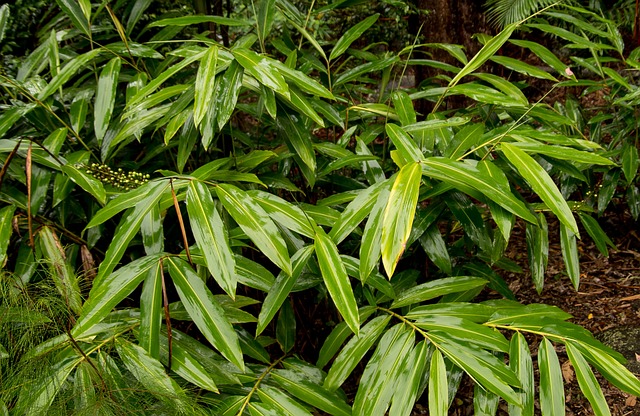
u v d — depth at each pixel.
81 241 1.81
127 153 2.09
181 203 1.88
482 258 2.10
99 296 1.39
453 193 1.69
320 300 1.97
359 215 1.49
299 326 2.12
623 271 2.62
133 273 1.43
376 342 2.03
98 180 1.64
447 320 1.52
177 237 1.93
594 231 1.99
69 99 2.21
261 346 1.69
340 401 1.54
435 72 4.00
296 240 1.71
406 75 4.60
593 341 1.46
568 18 2.08
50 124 1.92
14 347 1.46
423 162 1.49
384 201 1.46
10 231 1.60
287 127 1.71
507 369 1.40
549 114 1.89
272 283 1.55
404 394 1.42
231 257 1.37
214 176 1.63
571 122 1.88
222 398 1.58
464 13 3.91
